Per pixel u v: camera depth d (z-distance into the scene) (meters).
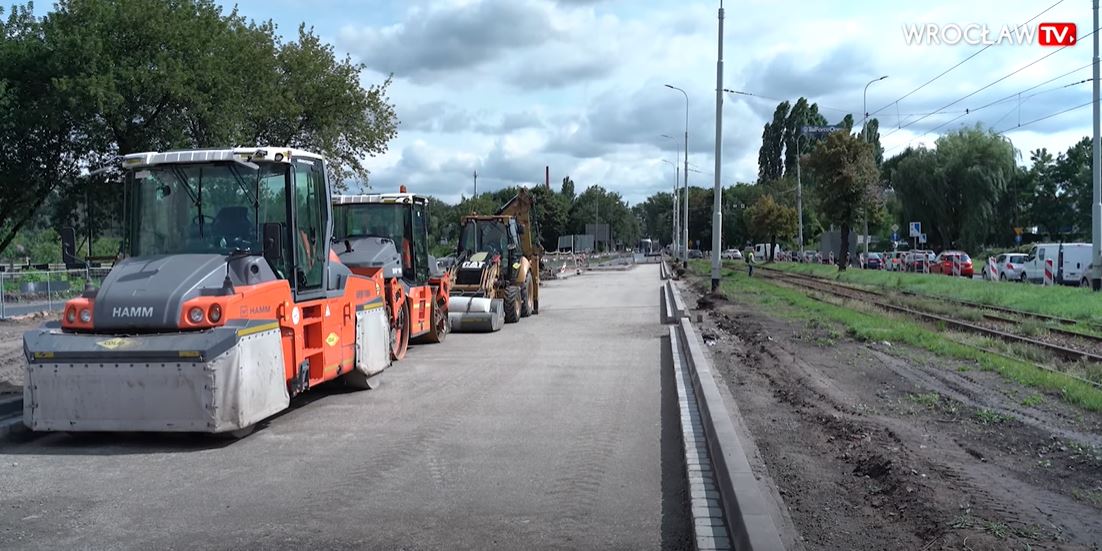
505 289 21.33
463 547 5.34
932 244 60.38
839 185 45.34
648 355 14.95
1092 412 9.27
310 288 9.91
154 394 7.78
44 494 6.57
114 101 26.47
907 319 21.03
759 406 9.84
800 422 8.88
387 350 11.85
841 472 6.84
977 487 6.18
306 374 9.38
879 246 85.38
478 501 6.30
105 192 30.09
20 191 30.20
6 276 23.30
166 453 7.84
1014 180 56.88
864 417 8.99
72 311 8.19
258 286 8.53
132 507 6.21
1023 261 40.72
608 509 6.11
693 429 8.47
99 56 27.23
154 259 8.63
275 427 8.91
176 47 28.53
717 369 13.00
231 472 7.16
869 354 14.55
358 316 10.77
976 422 8.75
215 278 8.30
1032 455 7.33
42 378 7.94
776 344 16.19
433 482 6.80
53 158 30.08
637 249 148.12
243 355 7.97
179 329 7.95
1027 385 11.13
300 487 6.69
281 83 34.12
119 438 8.41
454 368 13.36
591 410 9.80
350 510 6.09
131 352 7.75
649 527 5.72
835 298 28.91
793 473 6.77
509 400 10.46
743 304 26.73
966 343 15.89
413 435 8.48
